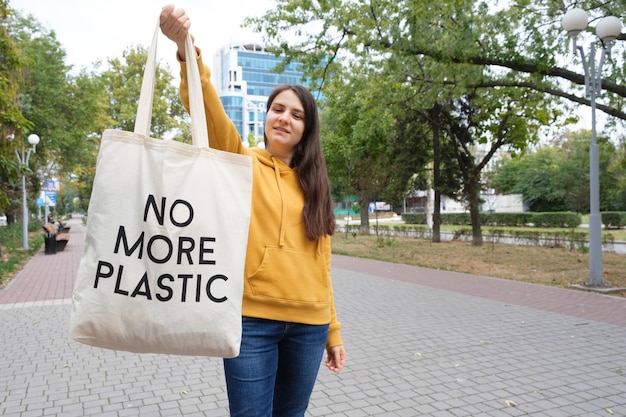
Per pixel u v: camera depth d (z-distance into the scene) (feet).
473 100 50.65
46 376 15.17
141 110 4.93
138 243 4.63
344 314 24.16
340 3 39.24
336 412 12.28
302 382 6.33
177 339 4.68
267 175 6.23
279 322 5.97
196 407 12.75
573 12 28.84
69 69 82.43
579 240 56.44
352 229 107.65
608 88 32.50
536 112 51.49
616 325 21.61
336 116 80.02
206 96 5.48
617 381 14.47
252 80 319.47
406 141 68.33
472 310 25.02
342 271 41.60
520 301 27.43
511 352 17.48
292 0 40.98
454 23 34.40
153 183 4.72
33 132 73.77
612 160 109.81
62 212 250.37
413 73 42.11
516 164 154.71
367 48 39.52
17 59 37.76
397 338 19.45
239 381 5.72
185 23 5.08
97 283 4.53
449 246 64.90
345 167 88.17
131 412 12.43
